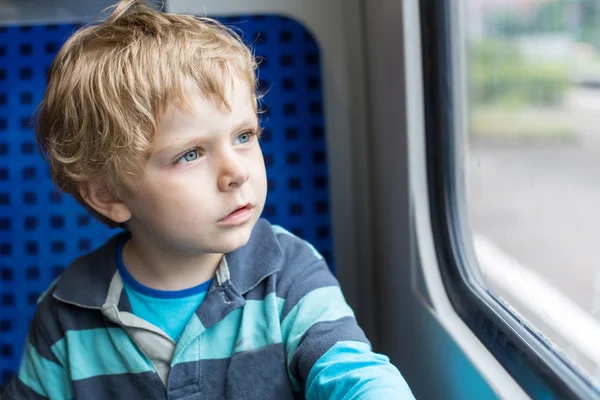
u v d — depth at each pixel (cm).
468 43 119
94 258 99
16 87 146
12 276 147
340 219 156
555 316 111
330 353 84
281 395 91
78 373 94
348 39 149
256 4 147
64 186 94
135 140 79
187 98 78
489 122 137
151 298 92
